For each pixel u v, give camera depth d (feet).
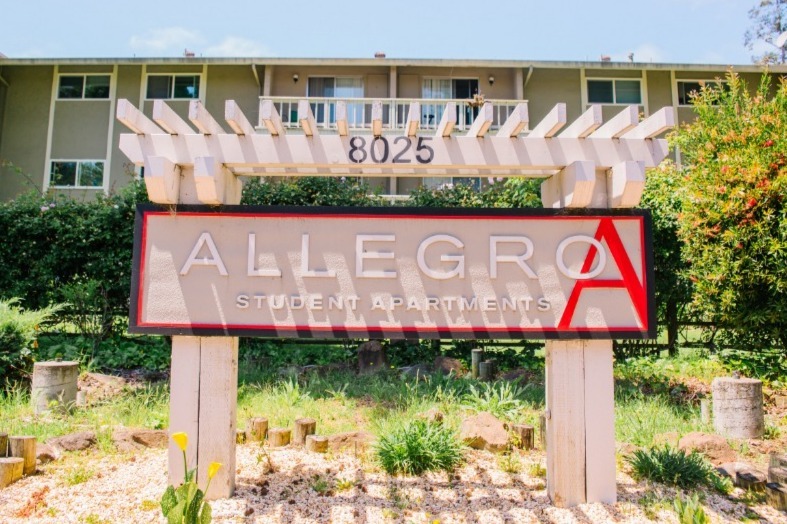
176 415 10.93
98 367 25.46
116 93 56.95
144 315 10.86
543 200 12.43
